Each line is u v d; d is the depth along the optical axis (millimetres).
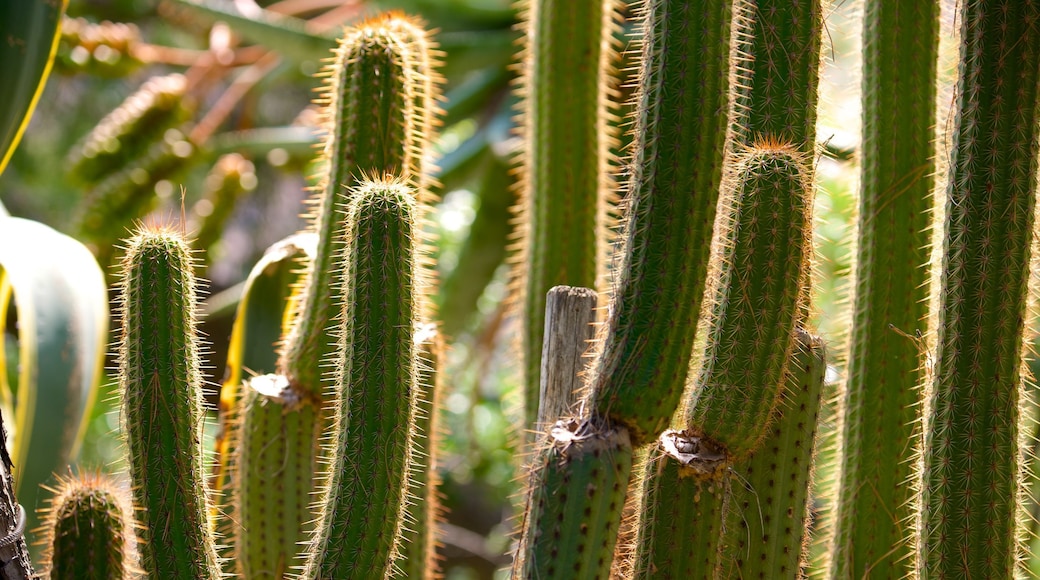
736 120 2377
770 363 2180
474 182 5891
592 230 2701
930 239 2465
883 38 2453
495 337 5953
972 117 2240
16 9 2754
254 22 5133
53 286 2842
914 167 2453
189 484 2262
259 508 2502
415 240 2240
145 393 2248
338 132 2475
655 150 2186
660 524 2217
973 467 2238
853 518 2461
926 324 2461
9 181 8281
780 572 2305
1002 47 2225
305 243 2672
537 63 2717
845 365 2500
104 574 2211
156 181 4984
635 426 2172
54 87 8078
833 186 3707
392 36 2486
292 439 2502
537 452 2203
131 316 2256
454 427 7008
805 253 2195
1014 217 2232
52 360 2803
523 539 2197
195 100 5383
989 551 2242
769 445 2295
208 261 5508
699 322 2223
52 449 2799
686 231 2176
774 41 2359
